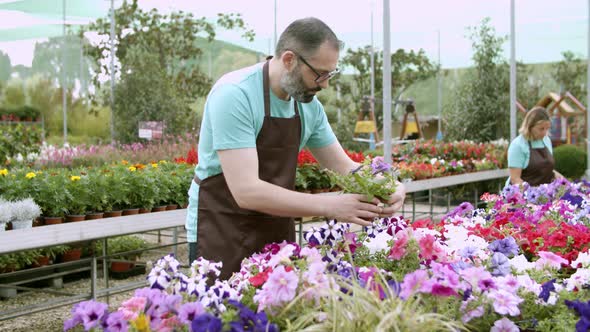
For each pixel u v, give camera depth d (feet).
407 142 39.60
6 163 24.48
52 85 37.47
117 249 20.15
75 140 35.63
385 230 8.18
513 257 8.75
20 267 18.02
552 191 14.65
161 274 6.14
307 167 19.31
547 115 17.08
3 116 37.04
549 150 17.54
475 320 6.20
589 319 5.77
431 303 5.83
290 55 7.36
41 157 26.96
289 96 8.15
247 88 7.70
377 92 51.19
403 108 53.01
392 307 5.35
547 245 9.41
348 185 7.58
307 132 8.64
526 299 6.62
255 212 8.11
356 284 5.58
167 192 17.28
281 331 5.65
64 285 19.20
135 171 17.38
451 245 8.69
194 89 38.32
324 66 7.31
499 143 41.83
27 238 11.20
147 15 36.50
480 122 46.62
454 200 37.73
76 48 37.04
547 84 63.21
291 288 5.67
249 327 5.34
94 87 37.14
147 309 5.66
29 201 13.19
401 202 7.79
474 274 6.22
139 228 13.62
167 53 37.42
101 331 6.36
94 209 15.79
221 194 8.13
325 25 7.39
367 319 5.18
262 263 7.17
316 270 5.89
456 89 48.60
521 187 15.26
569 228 9.81
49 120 37.63
